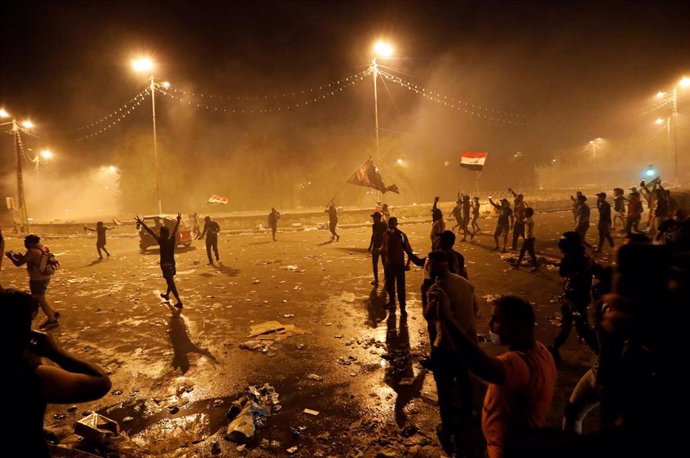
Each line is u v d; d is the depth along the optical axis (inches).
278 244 760.3
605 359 69.9
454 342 88.3
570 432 59.4
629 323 58.7
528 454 59.5
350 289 417.4
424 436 171.2
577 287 210.8
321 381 223.6
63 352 75.3
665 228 208.7
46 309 339.0
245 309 362.9
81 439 167.3
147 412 199.8
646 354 58.1
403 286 323.3
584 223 500.7
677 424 52.4
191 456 165.0
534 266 463.8
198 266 576.1
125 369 249.8
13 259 334.6
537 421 90.6
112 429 176.4
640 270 59.6
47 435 168.6
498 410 92.4
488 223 951.0
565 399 193.0
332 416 189.8
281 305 370.0
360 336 287.7
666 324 56.5
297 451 165.3
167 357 265.6
